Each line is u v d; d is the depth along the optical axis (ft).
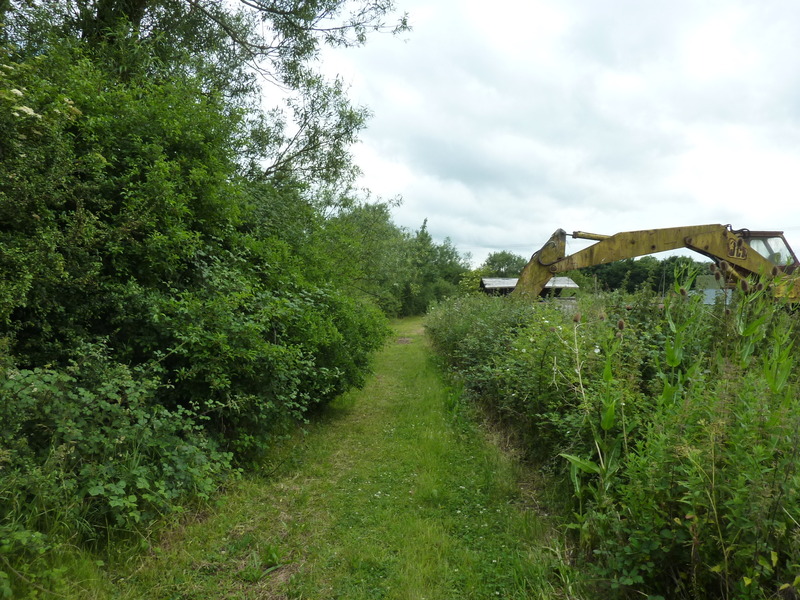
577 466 10.46
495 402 20.34
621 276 31.12
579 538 10.42
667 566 8.13
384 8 32.89
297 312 18.52
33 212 12.08
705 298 14.75
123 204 15.07
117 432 10.70
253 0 32.30
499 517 12.35
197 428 12.86
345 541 11.34
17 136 11.53
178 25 30.27
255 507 12.96
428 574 9.98
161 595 9.20
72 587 8.67
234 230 19.52
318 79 35.29
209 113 19.45
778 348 9.27
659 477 8.04
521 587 9.29
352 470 15.92
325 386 20.25
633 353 12.81
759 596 6.64
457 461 16.34
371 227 49.93
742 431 7.55
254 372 15.14
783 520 6.75
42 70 15.43
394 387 29.45
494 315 26.32
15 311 12.19
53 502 9.33
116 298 13.33
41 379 10.00
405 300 125.70
